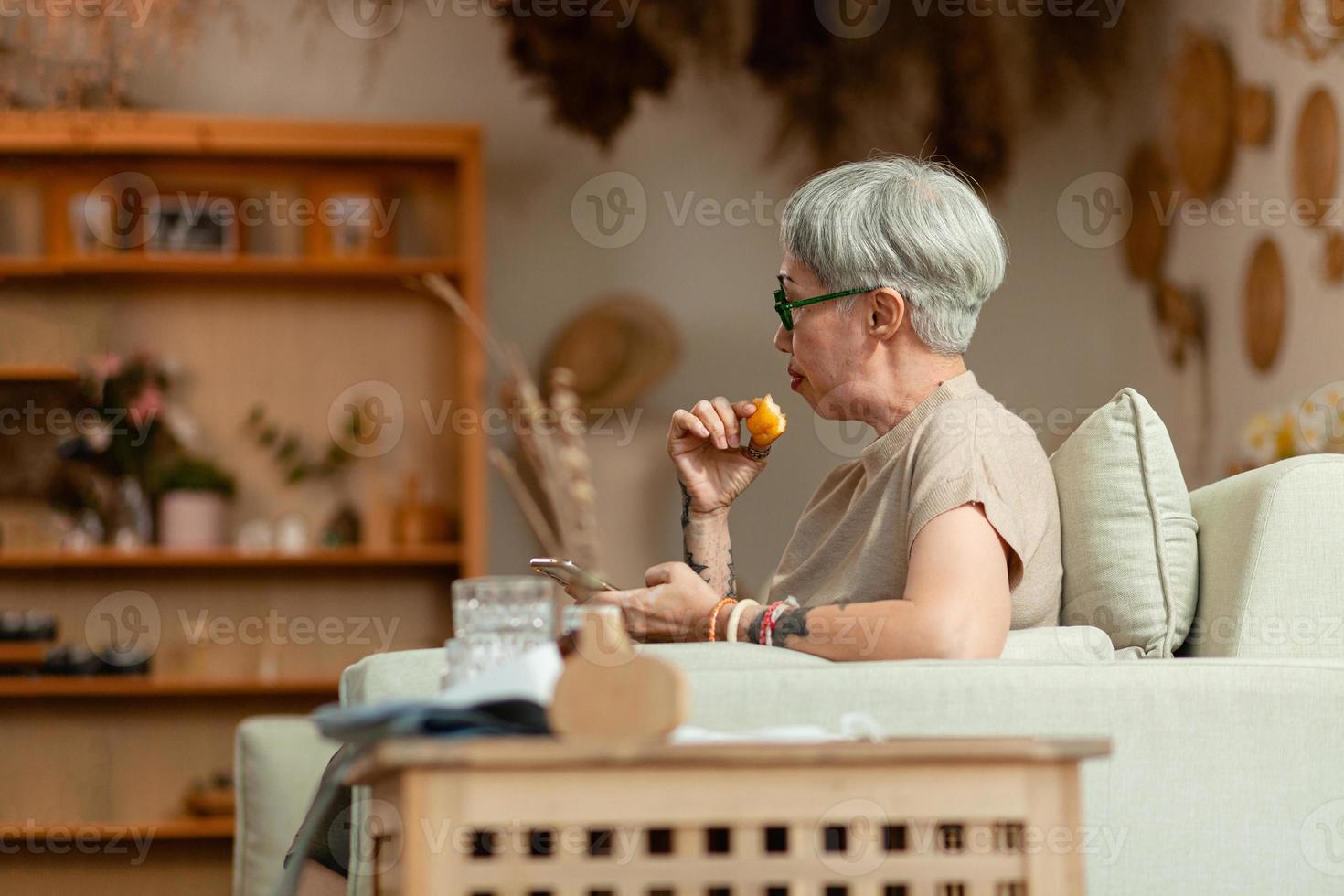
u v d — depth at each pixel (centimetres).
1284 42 632
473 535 627
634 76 693
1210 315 667
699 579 214
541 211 683
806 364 234
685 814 118
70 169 643
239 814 326
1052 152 698
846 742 124
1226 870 177
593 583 220
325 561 618
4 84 646
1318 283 607
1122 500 223
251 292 657
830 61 699
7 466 627
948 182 233
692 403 677
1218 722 178
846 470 254
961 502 204
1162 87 689
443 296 663
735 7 700
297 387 655
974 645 190
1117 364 685
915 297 225
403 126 642
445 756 114
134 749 618
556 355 675
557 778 117
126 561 606
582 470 662
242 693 625
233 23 673
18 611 621
